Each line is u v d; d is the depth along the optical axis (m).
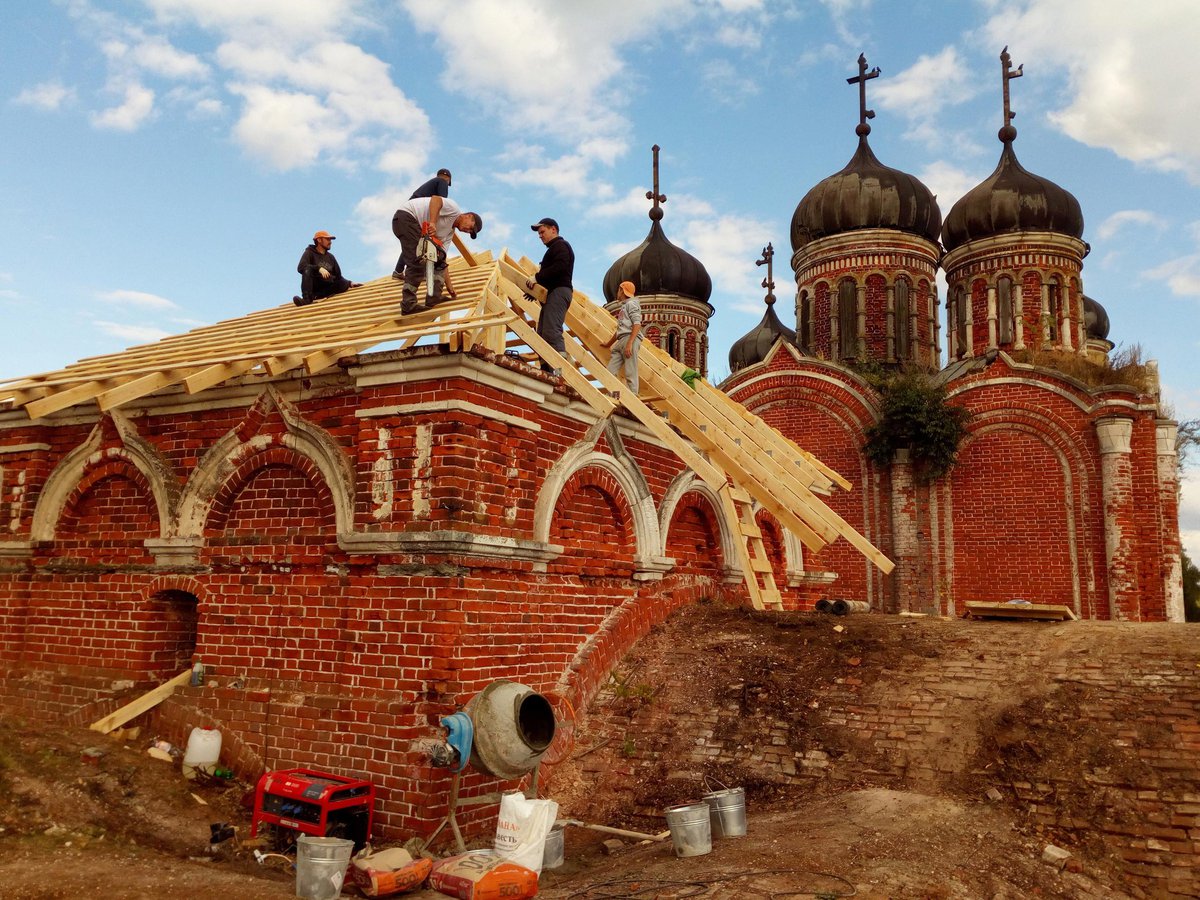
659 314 34.09
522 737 7.76
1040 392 22.30
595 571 10.86
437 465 8.70
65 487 11.41
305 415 9.72
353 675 8.87
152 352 11.52
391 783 8.31
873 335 28.03
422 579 8.62
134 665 10.44
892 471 23.27
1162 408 22.88
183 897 6.45
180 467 10.50
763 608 12.14
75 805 8.11
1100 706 8.68
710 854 7.16
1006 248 27.06
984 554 22.31
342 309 11.52
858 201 28.33
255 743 9.22
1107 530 21.00
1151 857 7.05
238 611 9.84
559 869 7.77
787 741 9.30
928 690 9.59
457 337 8.84
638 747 9.73
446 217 10.61
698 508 13.44
